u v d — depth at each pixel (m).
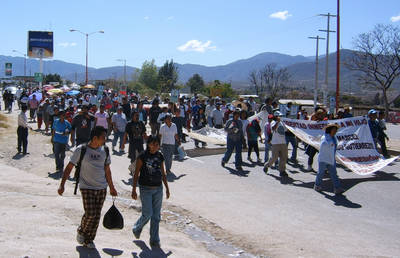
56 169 12.91
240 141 13.59
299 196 10.45
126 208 9.12
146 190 6.46
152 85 125.88
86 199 5.95
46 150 16.70
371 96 91.75
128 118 20.50
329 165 10.79
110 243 6.47
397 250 6.94
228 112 22.34
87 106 13.23
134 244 6.61
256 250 6.92
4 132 21.09
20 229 6.47
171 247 6.64
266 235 7.61
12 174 11.84
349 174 13.28
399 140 22.77
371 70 48.72
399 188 11.38
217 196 10.30
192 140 21.08
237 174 12.92
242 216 8.73
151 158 6.52
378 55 47.84
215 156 16.14
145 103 39.72
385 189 11.26
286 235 7.61
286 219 8.57
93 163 5.95
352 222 8.45
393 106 71.06
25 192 9.62
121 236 7.06
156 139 6.49
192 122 24.41
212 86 79.25
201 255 6.43
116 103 26.88
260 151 17.28
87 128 13.18
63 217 7.67
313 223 8.34
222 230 7.89
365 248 6.99
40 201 8.73
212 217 8.65
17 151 16.27
